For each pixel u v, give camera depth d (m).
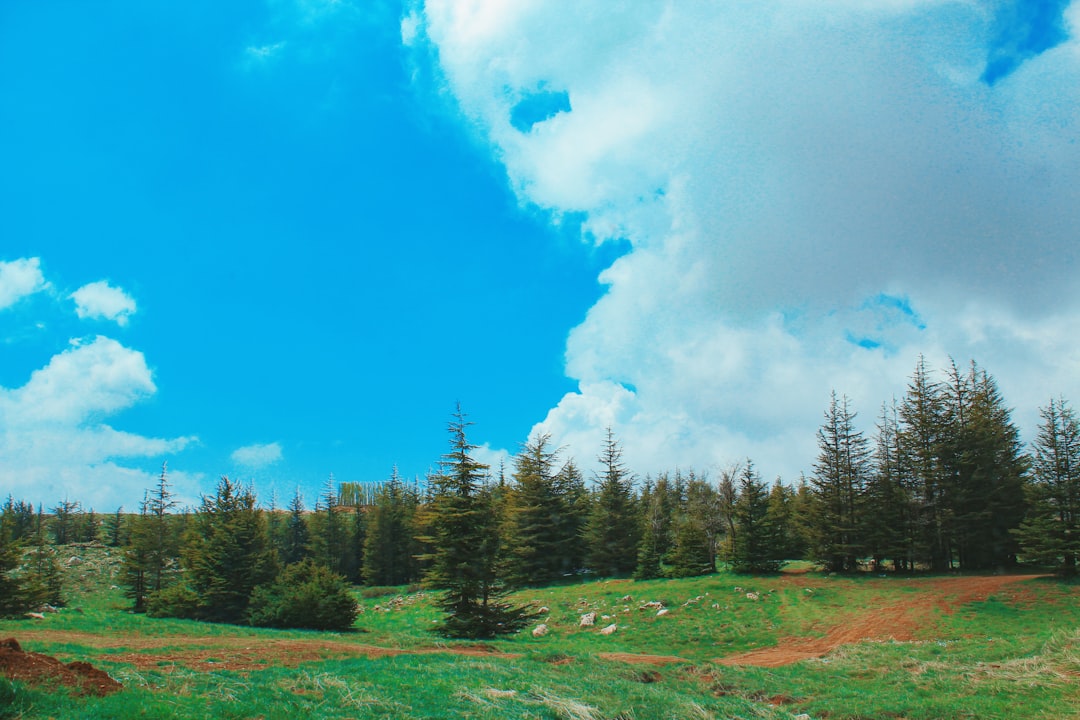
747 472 59.59
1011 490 55.31
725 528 64.50
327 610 39.78
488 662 21.39
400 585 88.25
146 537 63.47
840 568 58.53
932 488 58.25
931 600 41.50
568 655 25.66
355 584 94.75
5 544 45.84
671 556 63.81
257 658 20.36
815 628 39.81
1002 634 33.66
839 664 25.97
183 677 14.80
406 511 92.56
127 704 10.94
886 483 61.00
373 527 91.00
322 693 14.63
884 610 41.03
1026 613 36.84
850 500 58.72
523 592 62.41
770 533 58.16
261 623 41.09
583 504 80.25
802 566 68.88
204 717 11.32
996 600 39.56
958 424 58.66
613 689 18.84
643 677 23.14
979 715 16.48
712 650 37.88
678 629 42.25
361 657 22.08
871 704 18.53
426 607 60.88
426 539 38.66
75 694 11.31
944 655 25.06
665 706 16.75
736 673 24.52
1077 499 44.22
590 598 53.03
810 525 61.06
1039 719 15.81
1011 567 53.72
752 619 42.72
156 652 20.53
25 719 9.80
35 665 12.12
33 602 45.91
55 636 25.53
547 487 77.12
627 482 74.75
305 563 44.22
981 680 20.19
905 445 61.72
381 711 13.48
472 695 15.45
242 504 59.81
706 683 23.09
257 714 12.20
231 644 23.98
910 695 19.20
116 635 27.78
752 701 20.23
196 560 51.94
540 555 72.00
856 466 59.28
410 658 21.22
